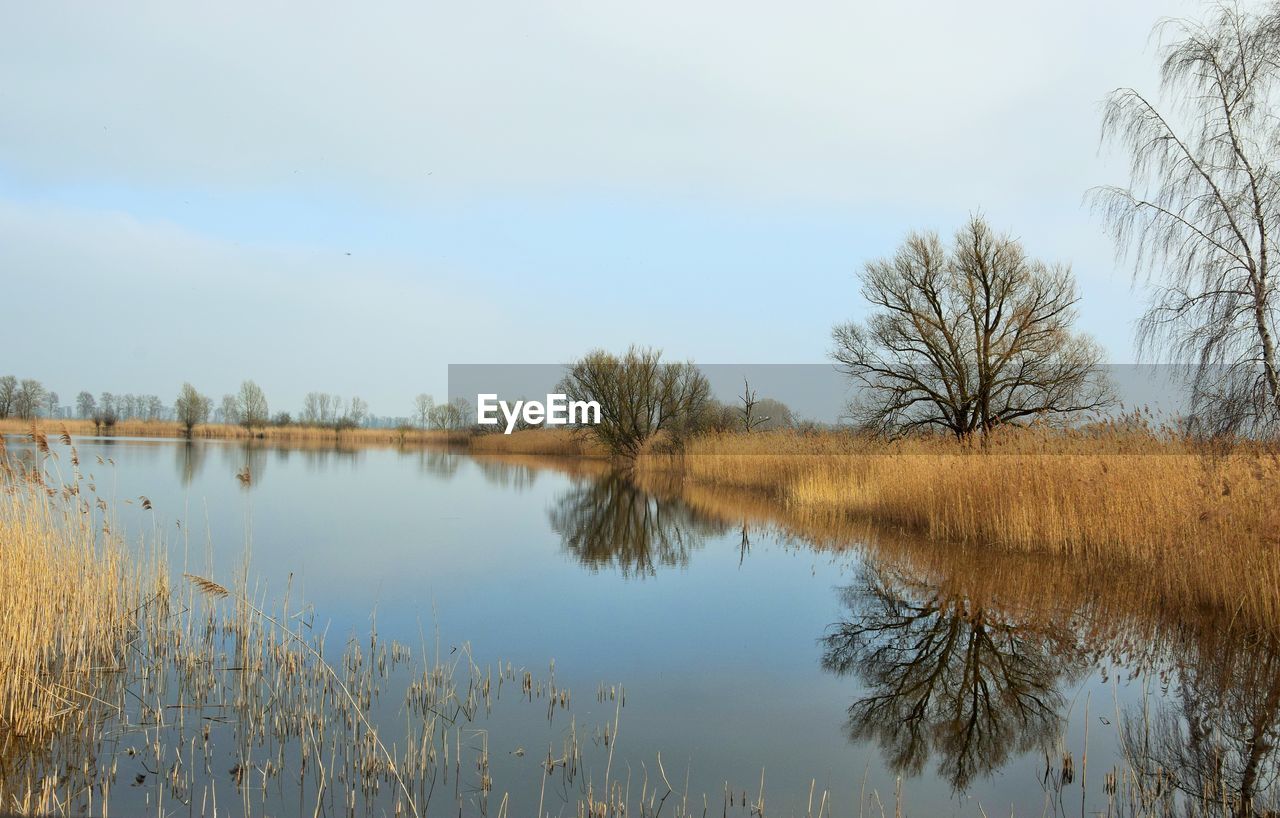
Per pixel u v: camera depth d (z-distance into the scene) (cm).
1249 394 845
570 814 464
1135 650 827
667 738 593
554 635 884
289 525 1694
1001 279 2762
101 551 967
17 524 773
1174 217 915
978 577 1196
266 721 607
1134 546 1202
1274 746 586
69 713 610
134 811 460
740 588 1150
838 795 501
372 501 2245
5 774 510
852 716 649
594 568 1301
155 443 5428
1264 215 834
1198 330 885
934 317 2867
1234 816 475
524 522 1880
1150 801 491
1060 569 1244
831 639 879
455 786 500
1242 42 867
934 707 671
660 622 947
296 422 8794
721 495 2588
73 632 748
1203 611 962
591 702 670
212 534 1520
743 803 485
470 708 648
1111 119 971
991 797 504
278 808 466
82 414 7656
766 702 680
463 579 1185
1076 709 669
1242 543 924
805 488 2234
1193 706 670
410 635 870
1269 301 829
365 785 498
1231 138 874
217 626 869
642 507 2234
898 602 1054
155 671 712
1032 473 1441
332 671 707
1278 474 900
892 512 1852
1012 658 809
